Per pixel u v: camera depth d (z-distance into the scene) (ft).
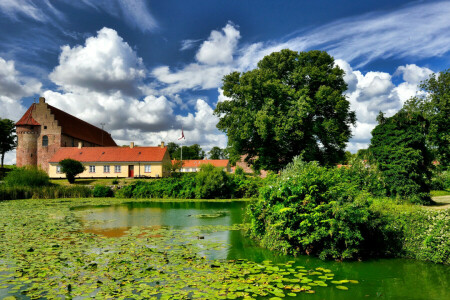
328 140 100.32
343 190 24.70
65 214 51.39
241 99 101.04
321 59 103.96
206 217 47.14
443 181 87.04
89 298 15.46
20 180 96.22
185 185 91.04
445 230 22.52
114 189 97.96
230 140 101.60
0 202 76.43
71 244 27.48
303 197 24.71
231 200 82.33
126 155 161.89
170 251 24.77
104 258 22.61
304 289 16.87
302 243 23.90
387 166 48.34
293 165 30.58
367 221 24.08
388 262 22.59
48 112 172.96
